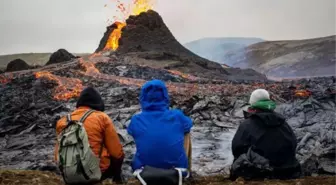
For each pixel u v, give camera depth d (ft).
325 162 33.63
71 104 100.27
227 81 170.30
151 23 285.84
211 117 71.97
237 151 25.55
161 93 21.27
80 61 215.51
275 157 24.85
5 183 28.04
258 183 23.56
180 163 20.47
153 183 19.47
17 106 95.96
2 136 71.87
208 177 32.40
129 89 116.67
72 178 20.68
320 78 135.54
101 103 23.45
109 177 23.97
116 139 22.66
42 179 30.50
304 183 23.93
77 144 20.81
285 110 60.64
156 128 20.61
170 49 275.18
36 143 63.31
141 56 234.99
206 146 52.95
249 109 25.96
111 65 200.23
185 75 189.57
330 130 48.37
